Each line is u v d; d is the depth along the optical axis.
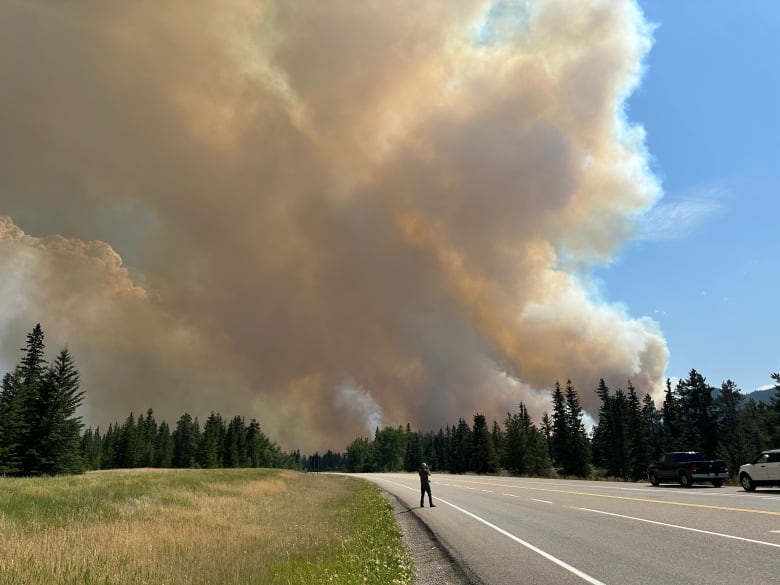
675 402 74.75
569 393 88.75
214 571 8.70
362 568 9.04
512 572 8.01
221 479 35.34
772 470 19.58
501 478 48.72
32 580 7.91
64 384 67.50
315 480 56.16
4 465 57.78
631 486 27.50
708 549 8.73
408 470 149.25
